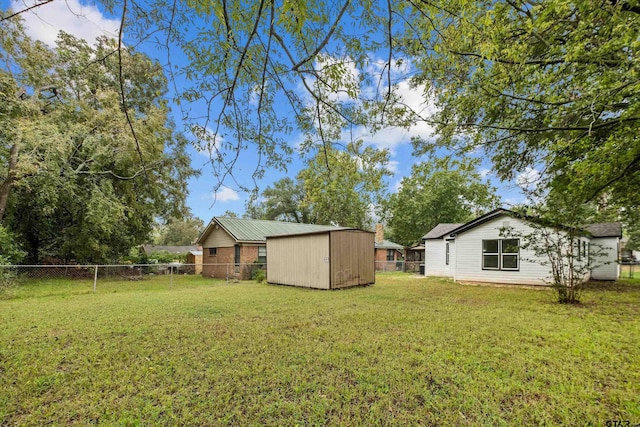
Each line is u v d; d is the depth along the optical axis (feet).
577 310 22.72
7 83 29.01
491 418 8.50
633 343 14.71
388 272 69.62
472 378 10.91
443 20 12.28
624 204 21.68
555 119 17.61
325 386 10.31
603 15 12.65
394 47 9.33
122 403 9.26
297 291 34.35
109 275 51.06
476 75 17.33
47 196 36.83
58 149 35.17
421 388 10.17
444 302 26.27
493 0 14.89
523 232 36.50
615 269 46.06
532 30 14.35
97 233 45.14
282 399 9.51
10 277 31.53
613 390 9.98
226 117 9.42
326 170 12.54
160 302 26.20
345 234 37.68
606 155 16.19
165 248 132.05
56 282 40.22
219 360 12.51
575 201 22.29
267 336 15.76
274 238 43.32
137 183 47.70
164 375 11.14
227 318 19.95
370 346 14.16
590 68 14.89
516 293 31.83
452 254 52.29
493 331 16.70
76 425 8.21
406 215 87.10
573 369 11.65
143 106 29.94
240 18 7.57
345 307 23.89
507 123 19.58
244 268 52.49
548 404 9.21
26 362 12.28
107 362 12.33
